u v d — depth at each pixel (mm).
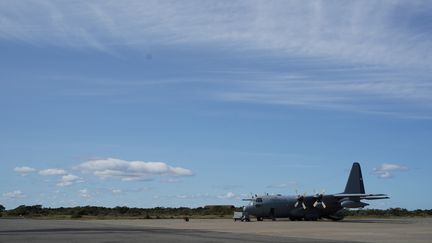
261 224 63562
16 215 134875
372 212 178375
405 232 43875
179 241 29484
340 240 32281
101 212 153125
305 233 41312
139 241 29219
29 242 27688
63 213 149000
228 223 67250
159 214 147375
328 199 84688
